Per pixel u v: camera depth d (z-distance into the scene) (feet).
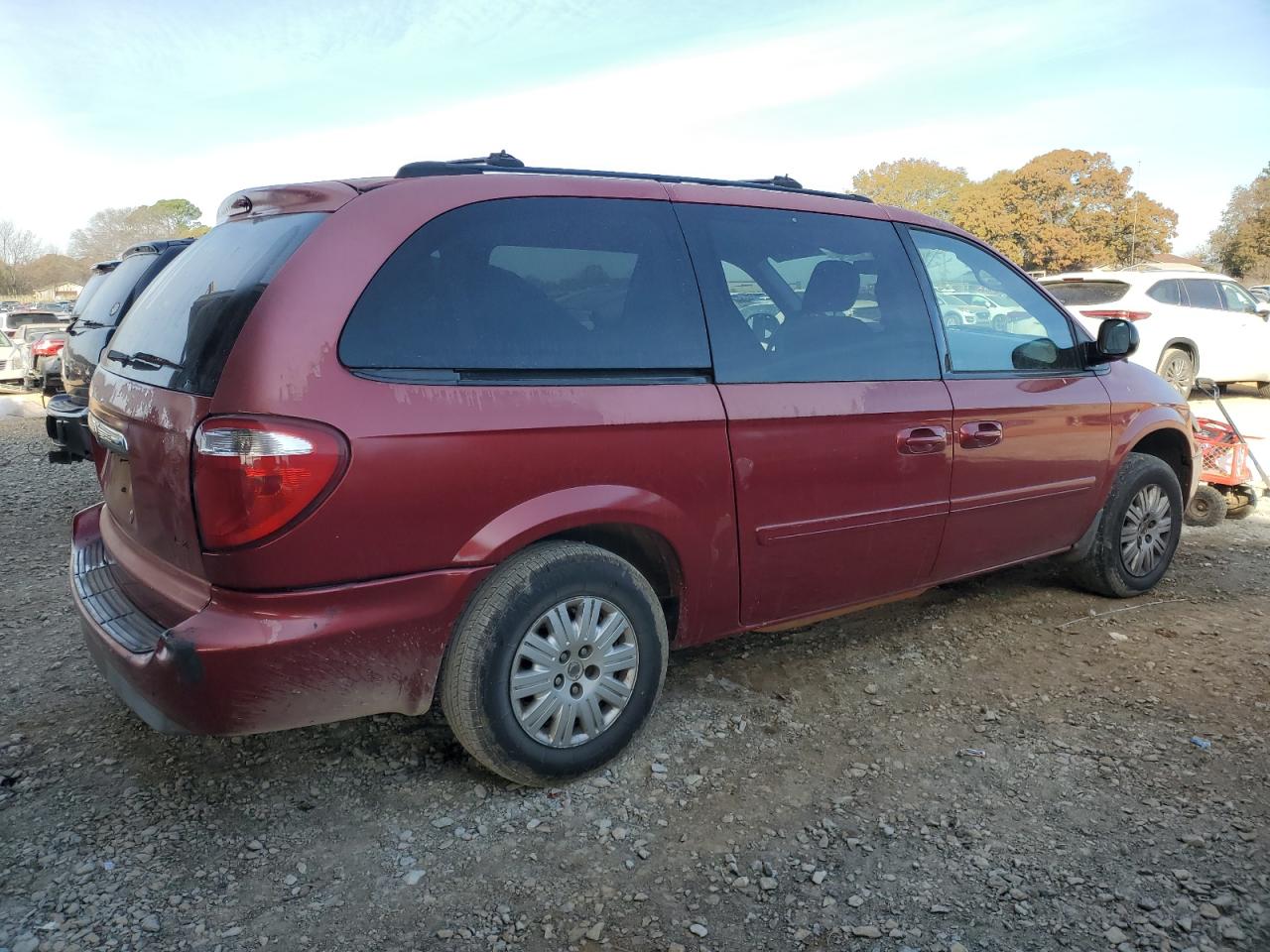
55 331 47.60
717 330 10.41
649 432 9.62
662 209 10.44
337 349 8.10
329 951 7.38
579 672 9.52
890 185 241.35
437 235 8.87
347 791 9.60
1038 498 13.53
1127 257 189.16
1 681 12.19
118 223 309.01
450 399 8.50
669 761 10.23
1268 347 45.01
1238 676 12.43
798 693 11.91
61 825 8.96
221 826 8.99
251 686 7.93
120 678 8.65
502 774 9.32
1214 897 8.00
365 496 8.04
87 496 24.43
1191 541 19.19
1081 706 11.59
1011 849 8.71
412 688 8.70
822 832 8.98
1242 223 213.87
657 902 7.99
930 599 15.48
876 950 7.44
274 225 9.14
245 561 7.81
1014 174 195.31
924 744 10.65
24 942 7.35
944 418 12.10
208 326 8.53
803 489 10.87
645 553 10.55
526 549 9.25
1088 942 7.50
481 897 8.03
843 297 11.68
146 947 7.36
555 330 9.31
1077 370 14.37
